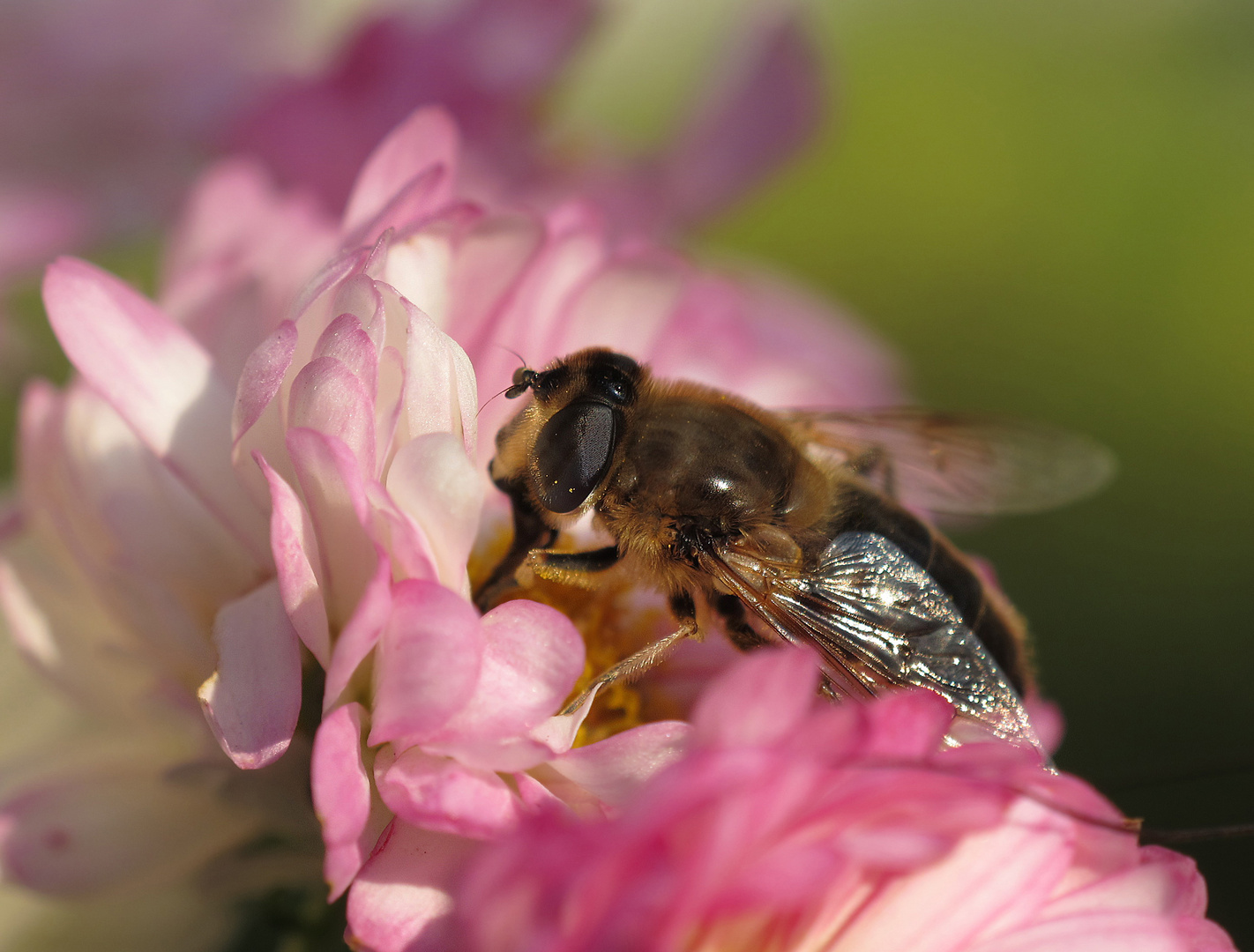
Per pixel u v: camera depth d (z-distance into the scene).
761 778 0.07
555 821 0.08
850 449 0.09
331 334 0.08
